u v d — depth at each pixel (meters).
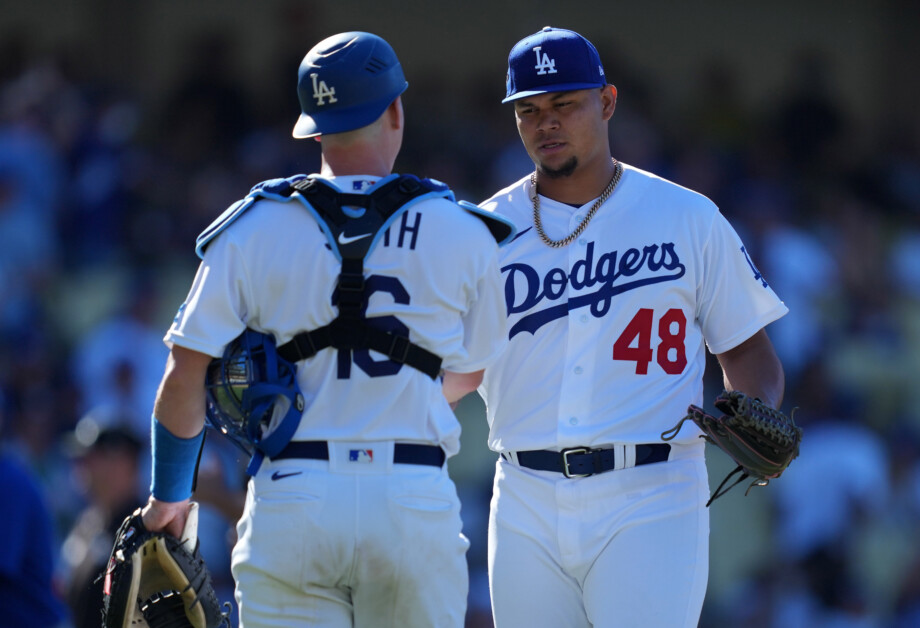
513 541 15.98
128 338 41.88
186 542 14.11
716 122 55.97
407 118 52.56
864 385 45.47
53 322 45.34
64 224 47.56
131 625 13.98
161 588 14.27
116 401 41.12
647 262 15.88
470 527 38.66
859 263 49.66
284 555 12.56
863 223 51.59
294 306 12.66
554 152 15.91
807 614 39.75
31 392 42.09
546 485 15.74
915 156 58.25
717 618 39.75
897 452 43.50
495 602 16.16
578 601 15.88
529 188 16.58
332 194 12.83
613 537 15.46
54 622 20.62
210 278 12.66
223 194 48.19
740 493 40.50
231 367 12.70
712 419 14.30
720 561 40.22
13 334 44.09
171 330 12.70
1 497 20.14
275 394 12.60
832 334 45.75
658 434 15.59
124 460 23.20
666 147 53.72
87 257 46.94
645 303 15.79
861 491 41.22
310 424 12.65
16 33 55.78
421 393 12.79
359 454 12.56
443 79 56.59
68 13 56.03
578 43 15.84
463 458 40.00
